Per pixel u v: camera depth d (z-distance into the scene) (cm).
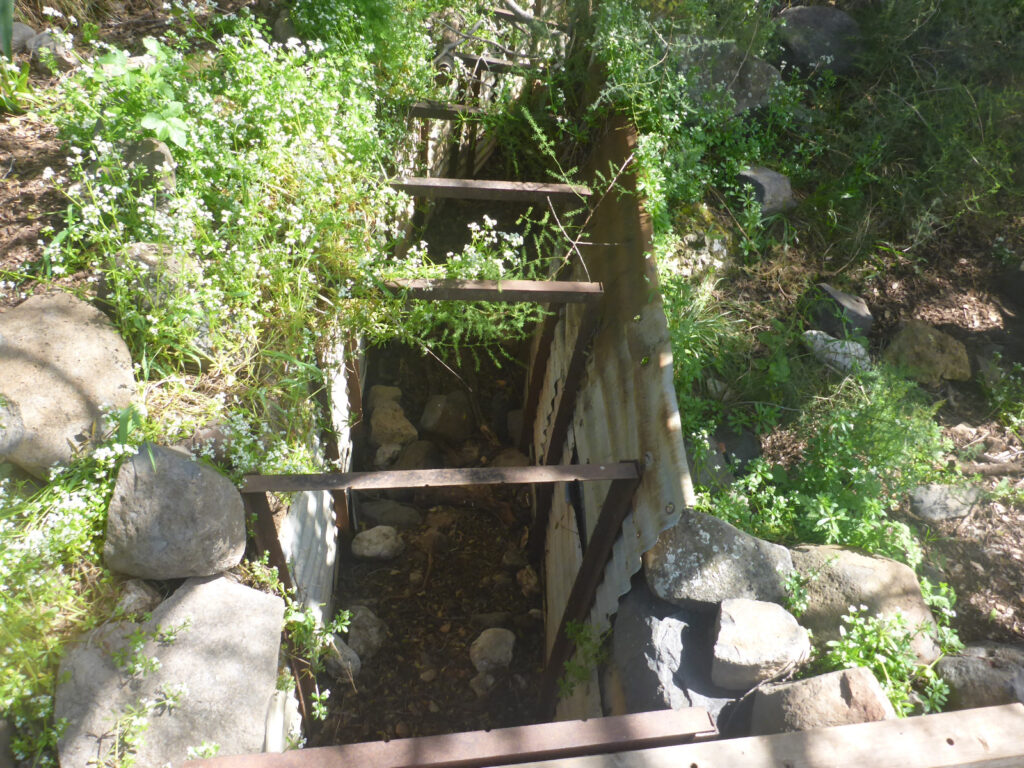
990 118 521
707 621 317
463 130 588
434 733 458
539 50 565
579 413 440
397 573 536
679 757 206
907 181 510
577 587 391
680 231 457
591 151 492
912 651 297
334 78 410
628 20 475
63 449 280
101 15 504
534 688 487
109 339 311
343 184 384
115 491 266
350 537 535
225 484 282
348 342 414
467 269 391
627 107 453
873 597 314
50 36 458
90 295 327
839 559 326
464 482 305
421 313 405
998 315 477
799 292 466
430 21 535
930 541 371
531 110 529
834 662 293
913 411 406
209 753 239
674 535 321
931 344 450
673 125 453
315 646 347
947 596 331
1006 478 396
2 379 284
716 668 289
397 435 588
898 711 279
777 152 520
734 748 209
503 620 515
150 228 339
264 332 351
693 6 492
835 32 569
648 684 303
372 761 201
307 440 367
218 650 261
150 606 271
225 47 388
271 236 366
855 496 360
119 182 347
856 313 454
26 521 270
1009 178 515
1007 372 446
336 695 463
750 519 351
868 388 417
